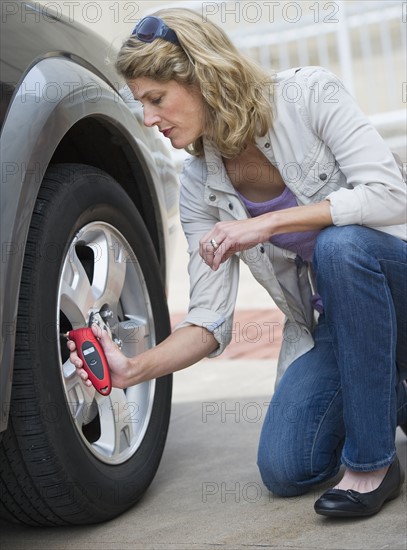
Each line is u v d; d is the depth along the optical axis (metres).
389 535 1.61
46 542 1.74
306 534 1.67
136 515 1.87
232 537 1.69
